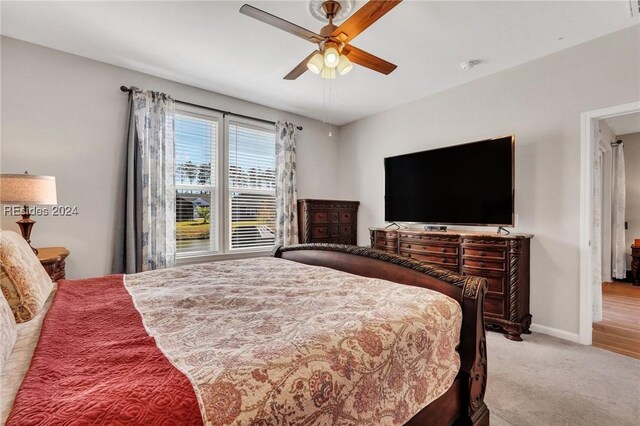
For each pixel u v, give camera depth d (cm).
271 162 443
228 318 117
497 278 287
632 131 507
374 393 95
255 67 316
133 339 99
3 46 261
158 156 330
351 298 137
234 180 405
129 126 314
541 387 197
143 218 318
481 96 337
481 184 313
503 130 318
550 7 219
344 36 194
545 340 272
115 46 277
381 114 453
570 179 274
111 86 311
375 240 395
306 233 431
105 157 307
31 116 272
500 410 175
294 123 465
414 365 110
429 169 360
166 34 257
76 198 292
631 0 210
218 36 260
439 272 154
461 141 354
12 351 95
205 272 199
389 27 243
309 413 78
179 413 63
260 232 431
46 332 103
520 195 305
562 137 279
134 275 195
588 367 223
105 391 67
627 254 523
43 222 276
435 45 270
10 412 61
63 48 281
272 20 179
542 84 291
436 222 352
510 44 269
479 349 139
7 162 263
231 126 401
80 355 88
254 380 75
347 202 471
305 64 230
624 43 245
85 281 179
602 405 179
